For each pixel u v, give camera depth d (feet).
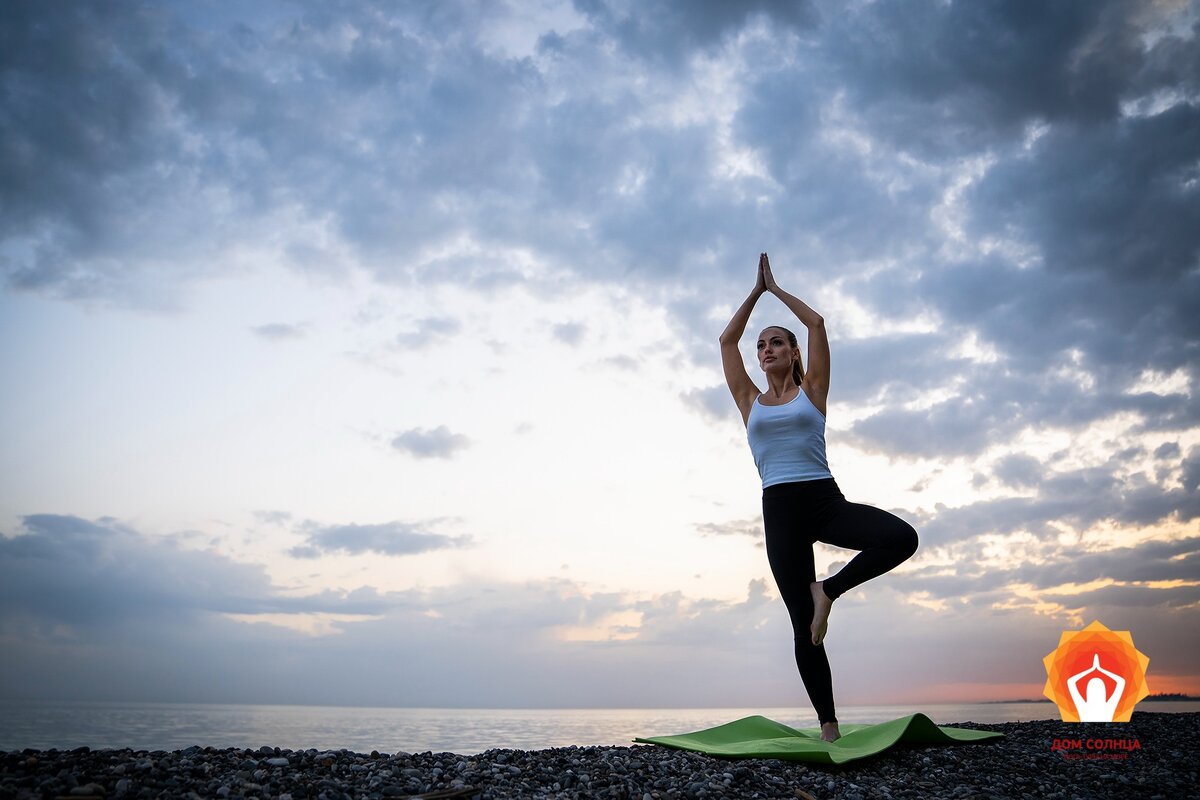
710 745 12.16
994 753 12.25
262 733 47.11
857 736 12.44
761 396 13.70
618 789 8.59
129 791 7.16
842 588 11.82
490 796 8.05
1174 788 10.17
